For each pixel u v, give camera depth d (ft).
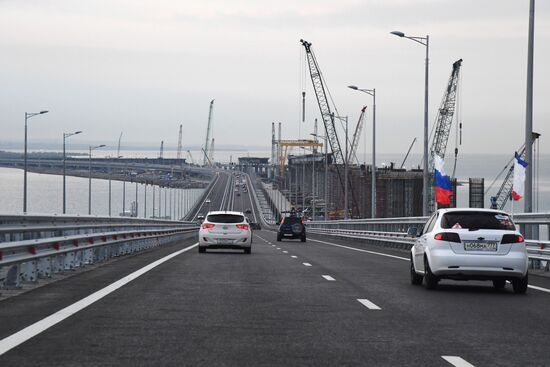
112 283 92.99
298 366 45.06
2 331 56.34
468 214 91.61
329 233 400.47
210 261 140.05
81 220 123.03
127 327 58.80
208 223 173.58
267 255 168.04
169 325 60.03
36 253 91.25
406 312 70.49
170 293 82.64
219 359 46.85
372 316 67.21
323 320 64.23
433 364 46.14
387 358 47.85
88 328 58.08
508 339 55.77
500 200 499.51
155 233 220.84
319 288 90.94
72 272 109.60
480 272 88.43
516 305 77.56
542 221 123.54
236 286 91.71
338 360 47.03
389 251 203.51
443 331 59.26
